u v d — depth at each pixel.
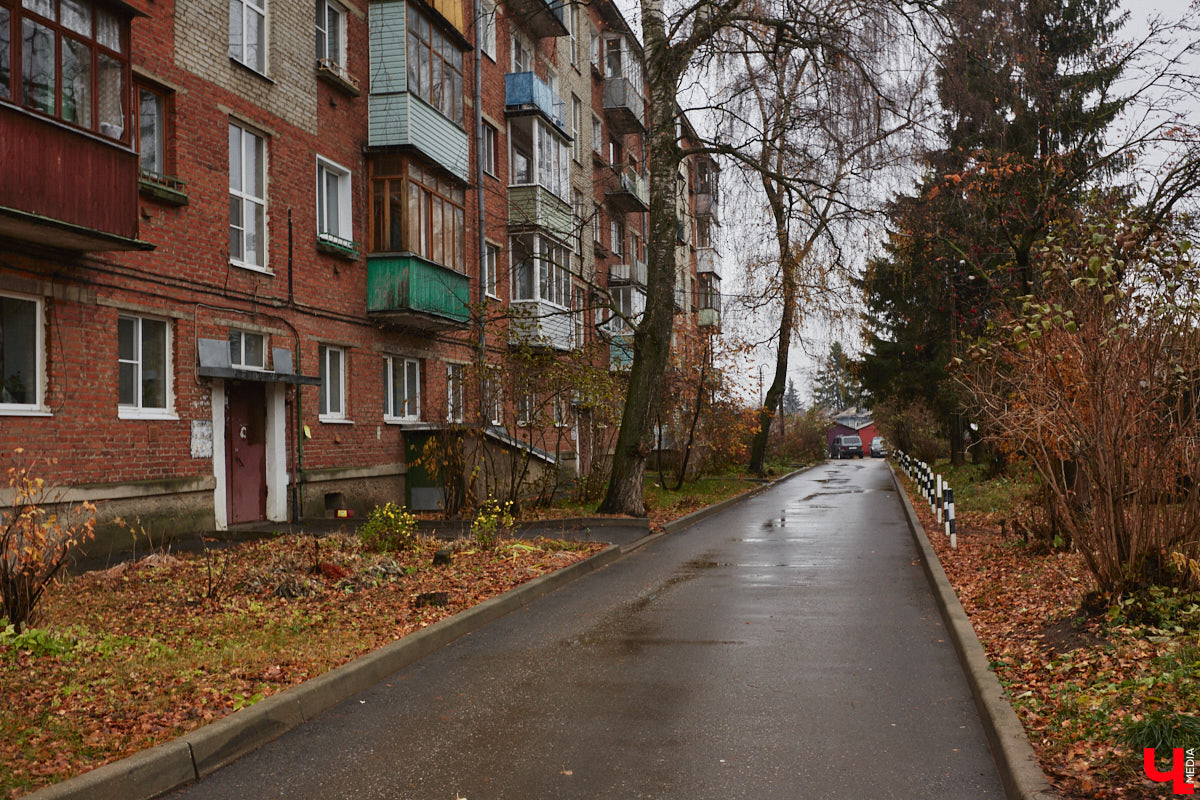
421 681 6.79
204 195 14.24
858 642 7.86
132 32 12.95
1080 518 7.42
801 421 69.00
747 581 11.38
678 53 18.06
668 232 18.73
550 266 26.86
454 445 18.12
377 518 12.56
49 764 4.55
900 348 36.09
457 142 20.91
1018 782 4.23
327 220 18.03
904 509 21.72
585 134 33.47
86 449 11.98
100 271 12.21
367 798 4.57
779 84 18.59
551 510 19.30
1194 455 6.82
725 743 5.31
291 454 16.33
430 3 20.14
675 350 29.61
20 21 10.02
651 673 6.92
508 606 9.62
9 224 10.22
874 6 16.41
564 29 27.95
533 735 5.50
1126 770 4.21
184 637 7.43
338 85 17.80
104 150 11.08
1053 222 13.62
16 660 6.46
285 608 8.73
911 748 5.18
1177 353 7.00
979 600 9.12
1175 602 6.62
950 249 20.91
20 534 7.39
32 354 11.44
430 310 19.38
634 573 12.28
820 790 4.59
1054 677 5.99
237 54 15.32
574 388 19.16
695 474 32.12
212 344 14.30
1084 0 18.62
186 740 4.91
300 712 5.82
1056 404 7.47
